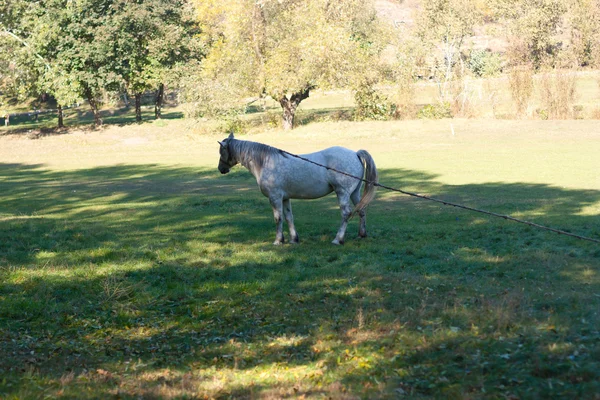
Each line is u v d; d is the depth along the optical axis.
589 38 72.75
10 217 20.45
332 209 21.03
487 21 92.62
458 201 21.08
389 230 16.30
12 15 53.84
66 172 34.16
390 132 44.94
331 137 44.47
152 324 9.67
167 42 57.28
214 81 51.34
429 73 72.62
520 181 25.31
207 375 7.38
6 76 54.38
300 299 10.51
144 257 13.78
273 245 14.90
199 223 18.86
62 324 9.73
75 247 14.95
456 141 40.25
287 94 49.56
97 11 55.97
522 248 13.57
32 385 6.96
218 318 9.76
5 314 10.09
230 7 50.06
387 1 101.44
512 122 46.91
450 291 10.41
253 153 14.73
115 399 6.65
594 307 8.98
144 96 84.25
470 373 6.77
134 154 41.94
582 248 13.24
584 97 59.78
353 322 9.05
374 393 6.43
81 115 75.56
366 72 50.59
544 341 7.47
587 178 25.39
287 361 7.75
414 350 7.67
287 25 49.38
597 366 6.62
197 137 49.00
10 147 47.75
